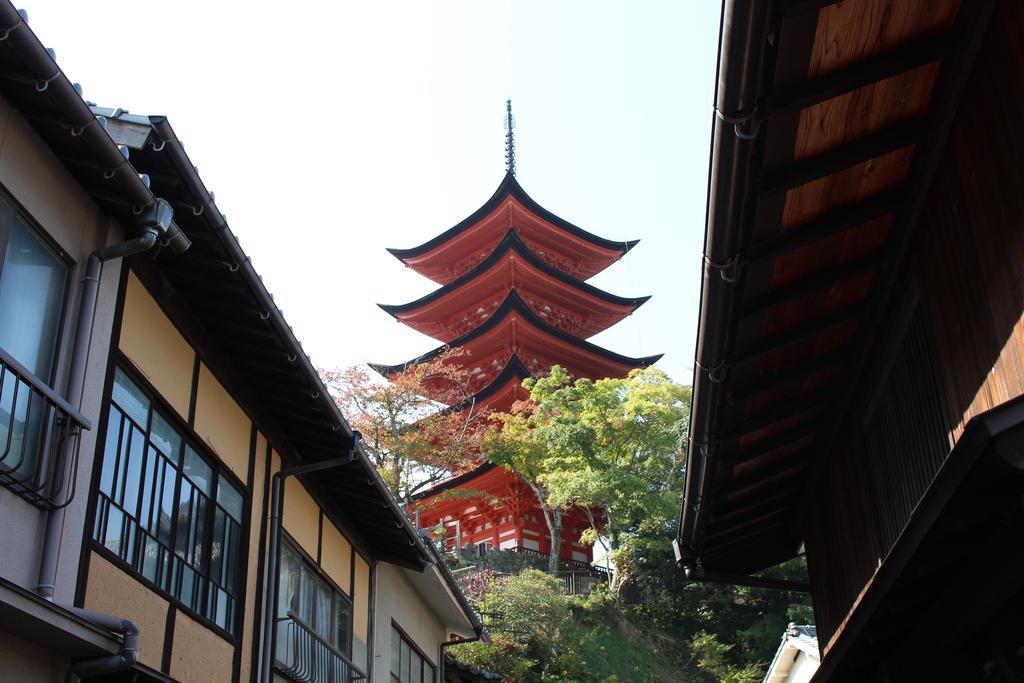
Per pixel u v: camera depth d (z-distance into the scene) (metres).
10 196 6.01
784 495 9.79
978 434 4.42
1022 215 4.75
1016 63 4.71
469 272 52.09
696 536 9.41
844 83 4.97
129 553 7.10
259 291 7.88
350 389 32.94
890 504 7.32
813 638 17.58
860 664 7.88
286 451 10.55
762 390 7.37
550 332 49.22
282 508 10.13
